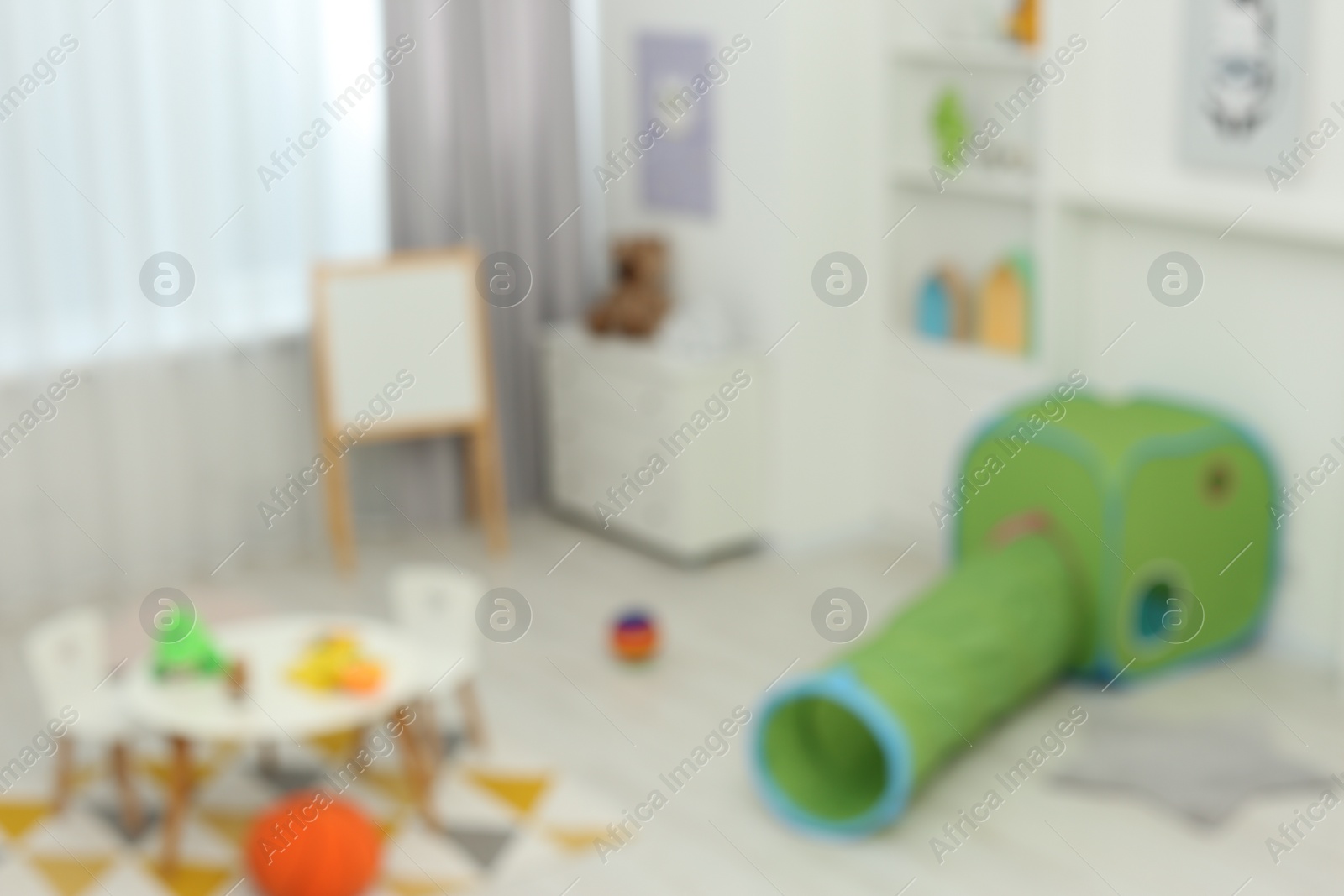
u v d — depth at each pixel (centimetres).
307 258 560
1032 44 507
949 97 531
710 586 547
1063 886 363
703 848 383
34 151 504
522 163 594
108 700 394
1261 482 472
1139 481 446
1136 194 485
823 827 389
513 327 609
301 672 391
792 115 532
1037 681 437
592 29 600
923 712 383
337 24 550
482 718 451
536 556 579
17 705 462
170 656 390
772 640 501
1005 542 461
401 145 566
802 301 552
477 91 578
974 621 416
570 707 458
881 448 580
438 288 562
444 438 604
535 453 626
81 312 526
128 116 514
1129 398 494
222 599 452
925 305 561
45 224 511
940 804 401
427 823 394
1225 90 463
